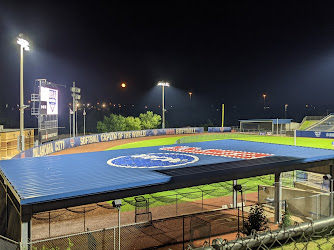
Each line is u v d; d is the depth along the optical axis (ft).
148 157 54.03
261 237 16.14
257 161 47.50
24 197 27.91
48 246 39.63
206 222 49.83
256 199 65.87
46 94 141.38
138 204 61.05
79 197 30.60
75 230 47.14
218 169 41.68
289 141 178.09
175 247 40.01
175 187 36.86
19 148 82.74
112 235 44.16
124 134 202.59
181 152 60.18
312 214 50.39
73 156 55.98
